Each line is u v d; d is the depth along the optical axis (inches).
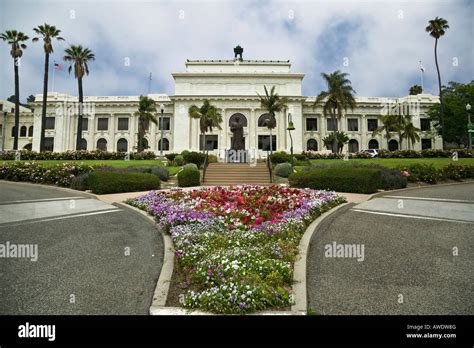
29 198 458.0
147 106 1584.6
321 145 1863.9
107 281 143.6
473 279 142.3
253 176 770.2
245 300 110.3
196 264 146.1
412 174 633.6
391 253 182.7
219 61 1790.1
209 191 383.2
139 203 358.9
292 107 1731.1
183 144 1704.0
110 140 1863.9
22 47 1366.9
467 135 1594.5
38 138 1846.7
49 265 165.3
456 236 219.0
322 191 419.2
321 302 121.8
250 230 205.8
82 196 492.1
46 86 1314.0
